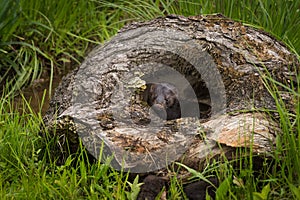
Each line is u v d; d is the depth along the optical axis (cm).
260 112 377
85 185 376
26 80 584
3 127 443
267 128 362
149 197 360
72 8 630
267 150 352
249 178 346
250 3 537
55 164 406
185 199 348
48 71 603
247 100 389
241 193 349
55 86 583
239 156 355
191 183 358
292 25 521
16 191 374
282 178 355
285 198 347
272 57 414
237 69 404
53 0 614
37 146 421
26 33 611
